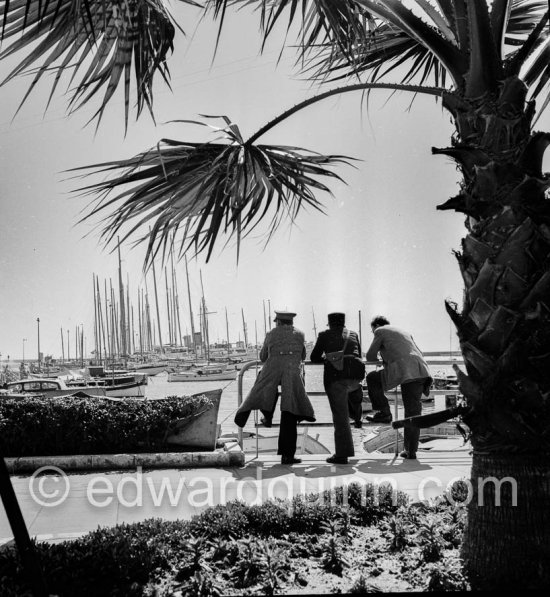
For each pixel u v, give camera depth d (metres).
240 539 4.40
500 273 3.76
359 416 8.95
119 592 3.51
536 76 4.40
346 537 4.51
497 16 4.20
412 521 4.80
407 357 8.48
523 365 3.63
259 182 5.29
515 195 3.76
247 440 12.53
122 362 100.31
